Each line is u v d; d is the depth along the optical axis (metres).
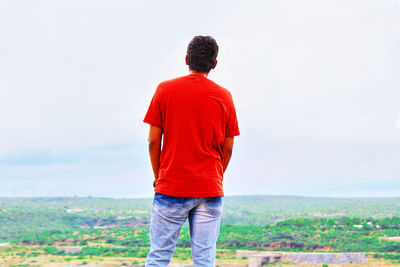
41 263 83.31
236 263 80.31
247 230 108.94
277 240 93.81
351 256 79.88
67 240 104.88
